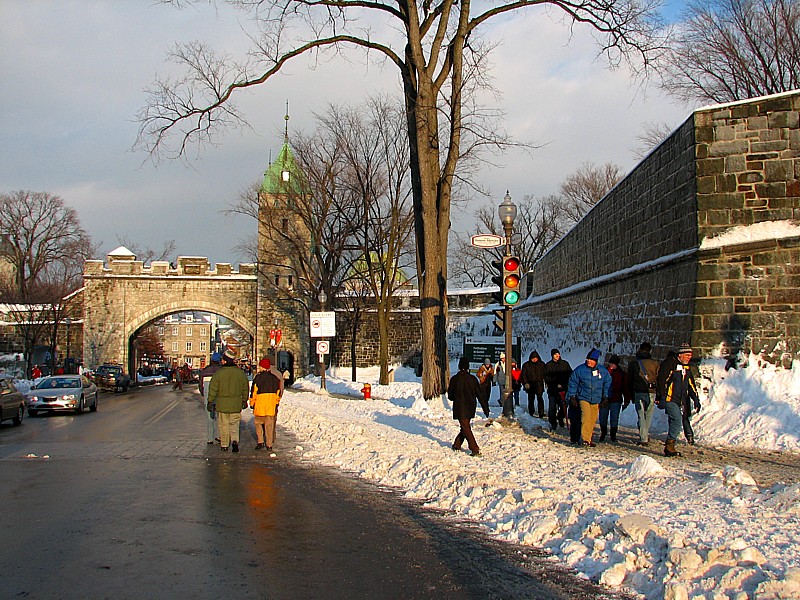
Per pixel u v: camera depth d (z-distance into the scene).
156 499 9.69
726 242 17.16
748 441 14.42
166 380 81.69
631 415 19.28
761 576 5.38
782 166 17.16
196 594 5.81
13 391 22.20
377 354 57.06
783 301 16.59
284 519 8.60
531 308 45.12
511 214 17.17
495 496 9.20
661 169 20.56
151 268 56.72
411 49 20.05
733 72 35.53
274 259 56.19
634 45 20.25
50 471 12.13
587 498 8.79
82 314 56.56
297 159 43.84
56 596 5.71
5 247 77.00
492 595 5.91
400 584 6.17
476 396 13.16
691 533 7.04
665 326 19.52
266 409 15.16
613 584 6.16
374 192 40.12
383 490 10.59
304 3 20.03
